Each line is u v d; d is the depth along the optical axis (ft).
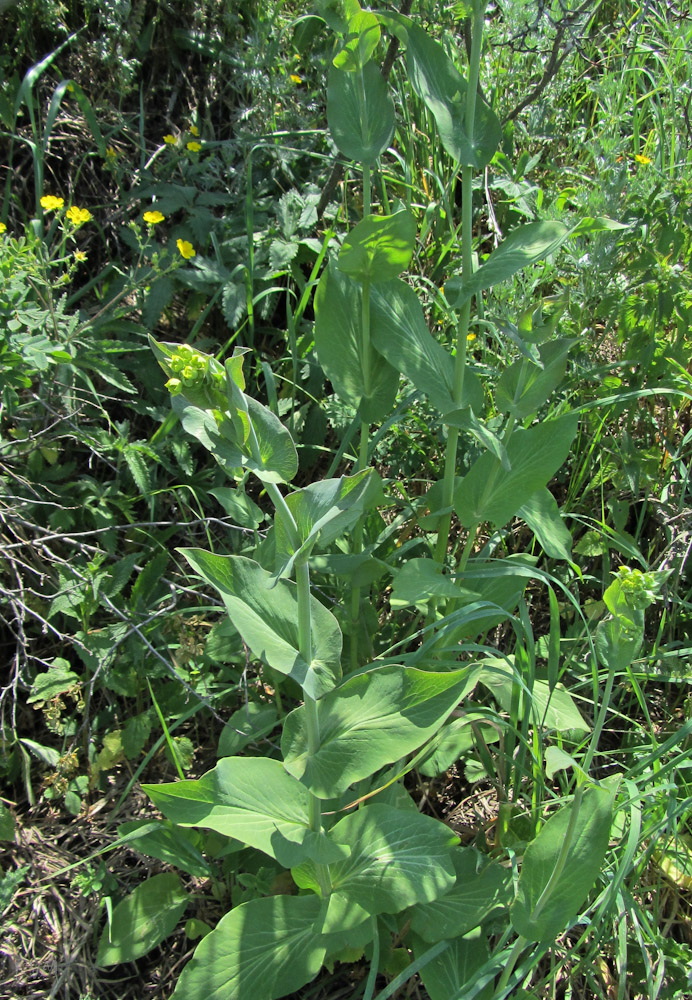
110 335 11.32
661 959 6.98
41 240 10.09
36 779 9.36
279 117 13.01
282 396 11.50
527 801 8.73
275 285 12.16
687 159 11.96
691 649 8.71
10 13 12.01
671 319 11.42
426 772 8.46
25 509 9.57
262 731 8.34
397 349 7.91
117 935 7.72
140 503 10.57
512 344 10.78
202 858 8.02
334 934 6.89
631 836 6.41
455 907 7.18
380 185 12.91
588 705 9.80
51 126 11.44
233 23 13.12
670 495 10.89
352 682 6.35
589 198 10.94
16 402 9.70
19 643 8.80
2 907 7.68
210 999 6.72
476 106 7.37
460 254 12.51
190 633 9.01
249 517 8.70
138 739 8.86
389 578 10.25
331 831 7.24
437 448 11.04
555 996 7.54
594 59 14.39
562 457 7.79
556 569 10.68
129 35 12.41
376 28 7.32
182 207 12.16
